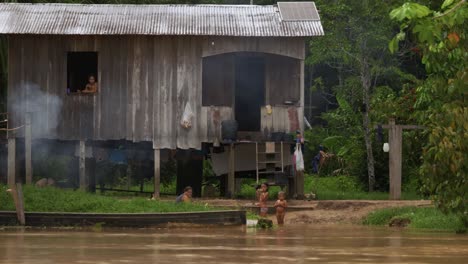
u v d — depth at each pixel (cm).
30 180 2920
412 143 3105
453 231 2225
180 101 2931
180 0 4059
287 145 2986
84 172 2947
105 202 2444
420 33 947
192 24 2891
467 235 2084
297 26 2880
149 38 2927
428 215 2434
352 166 3841
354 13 3644
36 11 2945
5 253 1580
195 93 2930
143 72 2930
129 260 1465
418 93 2542
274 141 2922
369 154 3588
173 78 2927
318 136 4194
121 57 2930
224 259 1488
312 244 1806
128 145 3109
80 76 3173
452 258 1534
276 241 1878
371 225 2492
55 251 1619
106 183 3875
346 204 2706
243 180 4066
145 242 1827
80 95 2934
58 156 3447
